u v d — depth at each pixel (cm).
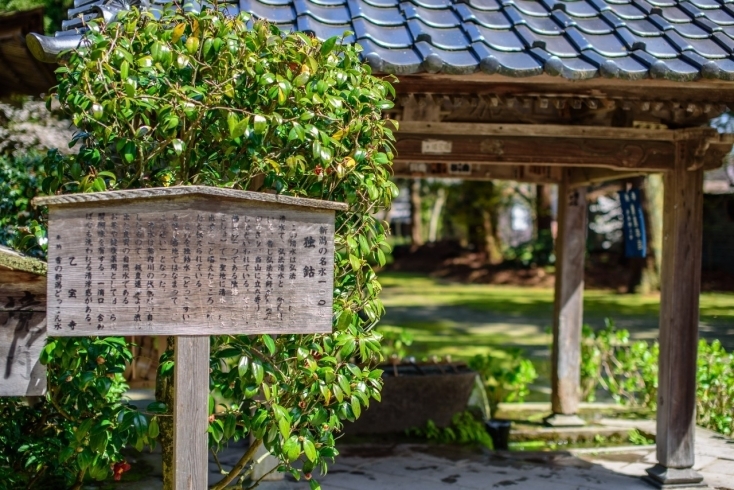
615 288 2159
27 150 722
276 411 300
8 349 283
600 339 838
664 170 535
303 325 282
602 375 973
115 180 329
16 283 284
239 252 275
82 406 328
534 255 2538
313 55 341
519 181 733
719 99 493
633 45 452
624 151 531
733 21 518
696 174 532
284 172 331
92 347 310
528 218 3744
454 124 524
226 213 273
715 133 518
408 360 727
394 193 353
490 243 2773
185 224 269
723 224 2264
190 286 269
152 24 330
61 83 338
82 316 262
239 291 274
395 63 406
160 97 320
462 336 1384
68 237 262
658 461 548
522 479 565
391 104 356
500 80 438
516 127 526
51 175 345
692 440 534
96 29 331
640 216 721
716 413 721
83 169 340
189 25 331
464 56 426
